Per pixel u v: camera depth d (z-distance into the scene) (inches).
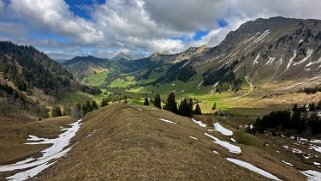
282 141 5201.8
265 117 7239.2
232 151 2351.1
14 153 2610.7
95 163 1320.1
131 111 2878.9
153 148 1478.8
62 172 1365.7
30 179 1590.8
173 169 1224.2
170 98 5452.8
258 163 2124.8
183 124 3127.5
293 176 2138.3
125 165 1216.2
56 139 3351.4
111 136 1847.9
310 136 6156.5
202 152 1658.5
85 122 4015.8
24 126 3703.3
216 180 1256.2
